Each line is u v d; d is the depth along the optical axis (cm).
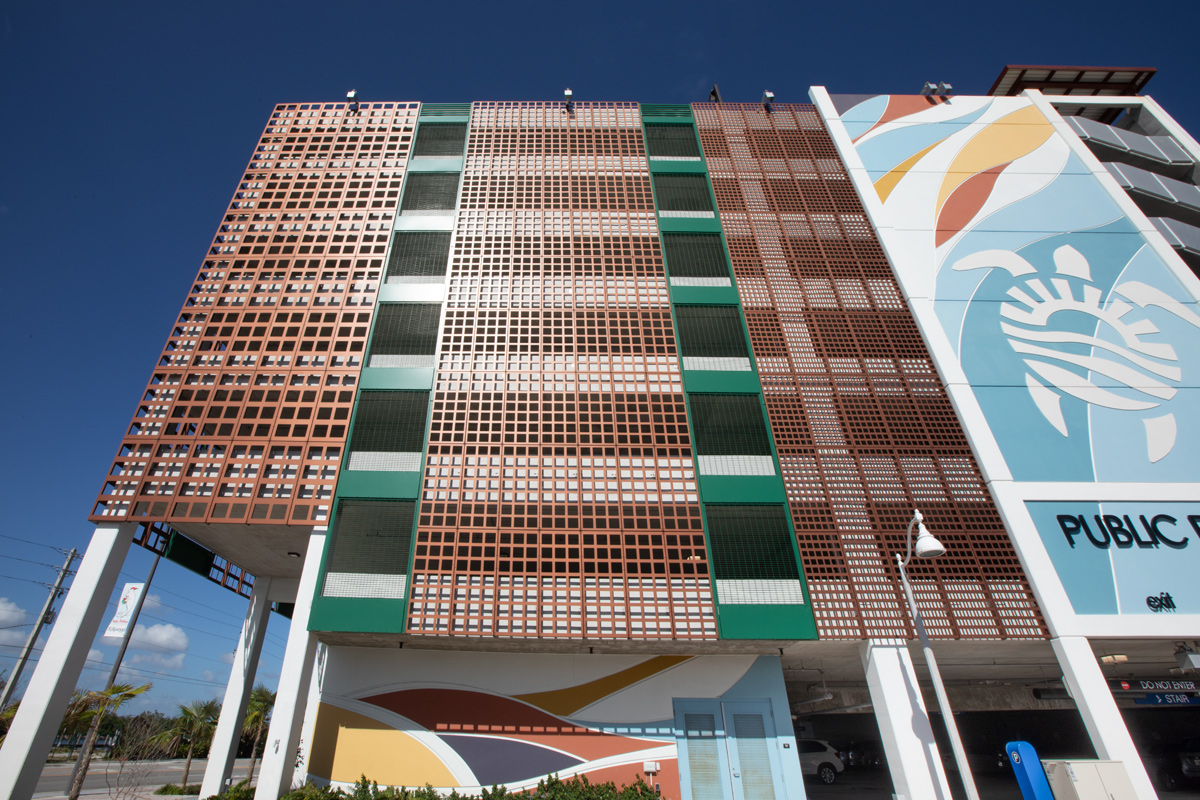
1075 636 1416
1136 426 1731
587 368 1783
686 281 1989
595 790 1238
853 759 2258
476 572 1471
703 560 1496
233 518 1519
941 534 1555
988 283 2006
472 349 1808
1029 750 991
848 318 1923
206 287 1883
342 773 1418
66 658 1327
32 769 1227
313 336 1808
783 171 2308
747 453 1666
